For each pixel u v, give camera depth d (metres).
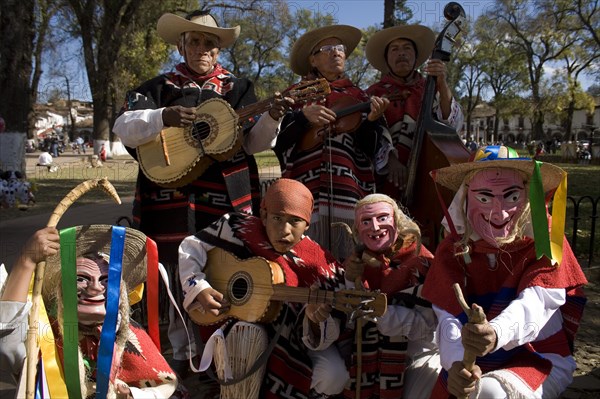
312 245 3.17
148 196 4.05
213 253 3.12
